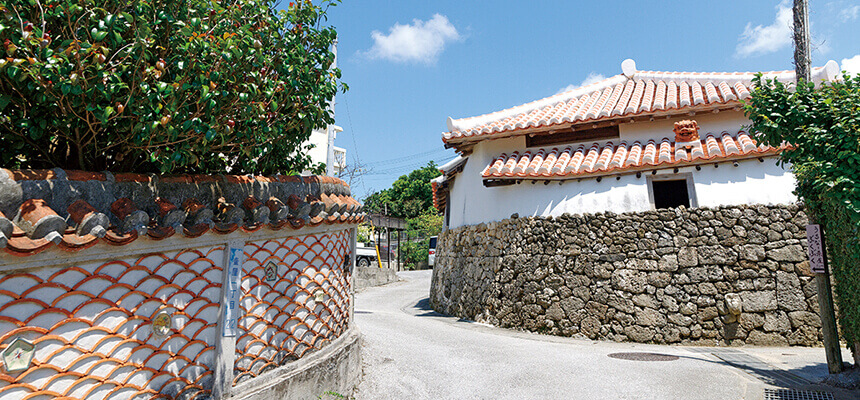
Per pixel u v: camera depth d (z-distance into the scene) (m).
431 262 33.06
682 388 5.21
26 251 2.30
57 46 2.70
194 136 3.28
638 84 12.34
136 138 3.01
